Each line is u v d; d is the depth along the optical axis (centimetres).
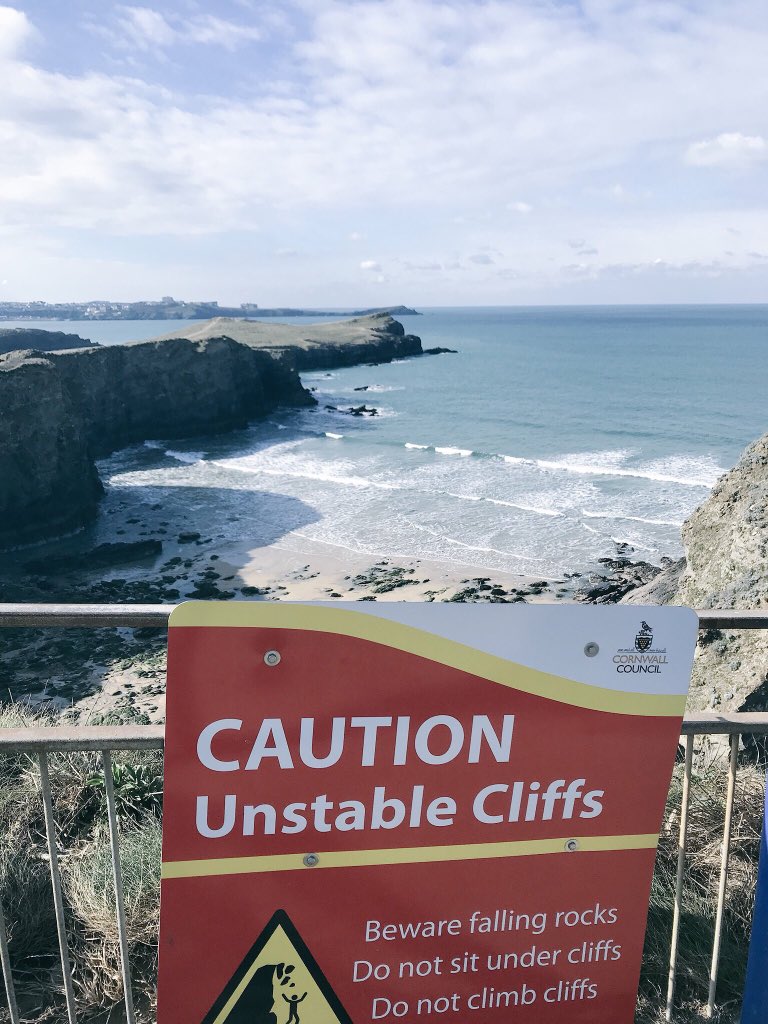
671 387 7781
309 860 199
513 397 7262
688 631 207
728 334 17812
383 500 3591
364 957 206
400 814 201
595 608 202
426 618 193
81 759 411
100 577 2789
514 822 207
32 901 308
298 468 4394
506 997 217
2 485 3222
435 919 208
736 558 850
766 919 227
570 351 13100
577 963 219
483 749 202
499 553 2798
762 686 600
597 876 215
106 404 4859
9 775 408
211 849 194
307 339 11662
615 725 208
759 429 5347
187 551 3022
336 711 193
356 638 191
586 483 3838
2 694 1759
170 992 198
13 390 3262
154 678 1816
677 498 3516
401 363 11450
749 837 338
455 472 4181
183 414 5272
